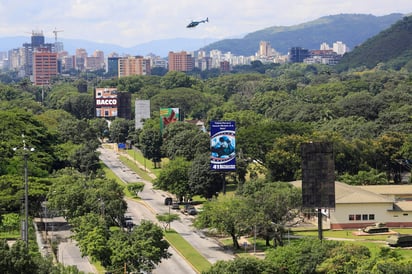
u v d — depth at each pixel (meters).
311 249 156.12
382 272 137.25
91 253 164.25
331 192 195.00
